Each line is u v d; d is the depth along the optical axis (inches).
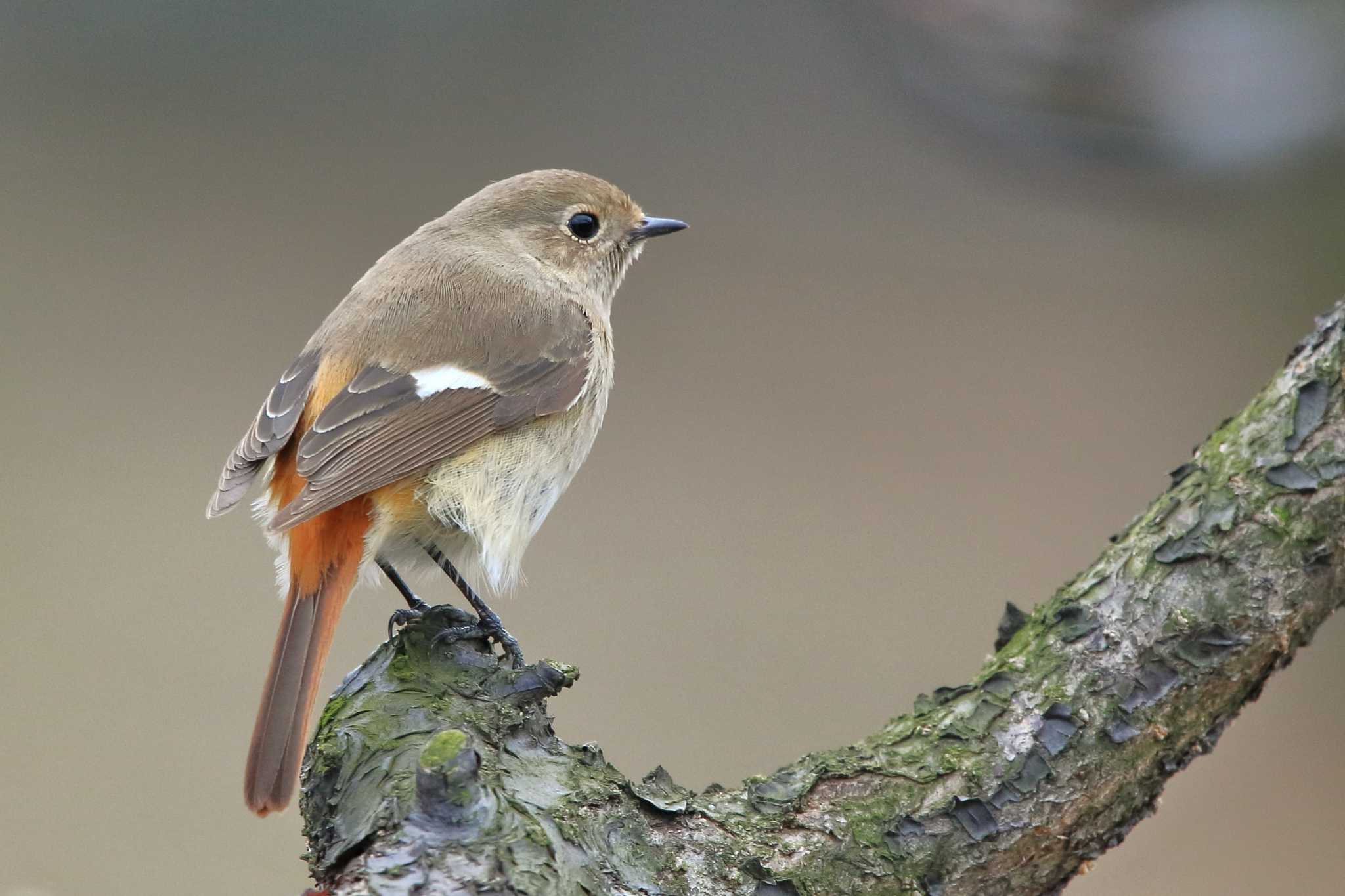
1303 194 463.2
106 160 616.1
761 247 610.5
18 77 615.2
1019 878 211.3
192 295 577.9
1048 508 534.6
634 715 447.2
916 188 613.0
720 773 428.5
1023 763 211.8
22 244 585.9
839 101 615.2
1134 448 553.9
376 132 618.2
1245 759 474.9
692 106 621.6
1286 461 218.2
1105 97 372.5
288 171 613.6
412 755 199.6
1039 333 581.3
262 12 613.9
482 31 613.6
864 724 448.8
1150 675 214.5
